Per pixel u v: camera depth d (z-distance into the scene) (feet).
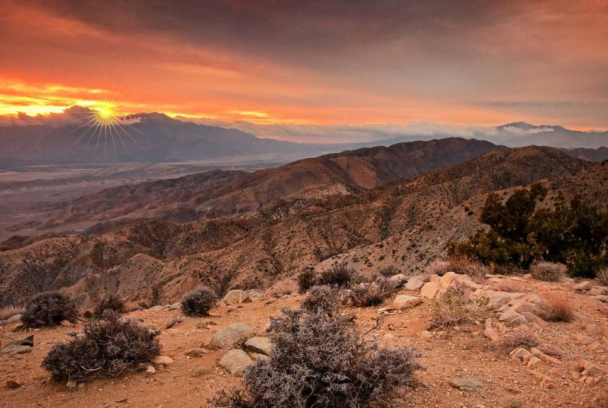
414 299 29.55
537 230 52.95
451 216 249.96
